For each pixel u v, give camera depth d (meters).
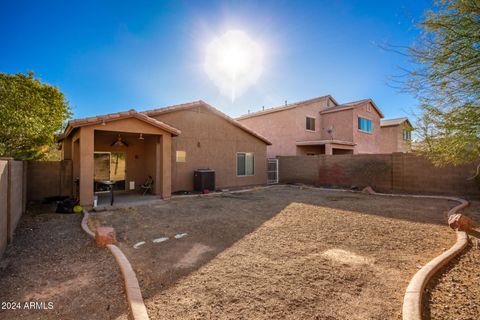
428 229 6.37
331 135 24.25
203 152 14.48
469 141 4.48
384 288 3.46
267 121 21.50
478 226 6.46
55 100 14.31
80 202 9.07
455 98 4.18
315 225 6.90
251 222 7.27
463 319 2.73
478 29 3.51
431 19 3.89
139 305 3.03
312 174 17.47
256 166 17.52
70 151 13.49
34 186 11.62
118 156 12.82
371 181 14.57
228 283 3.65
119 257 4.51
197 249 5.11
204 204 10.30
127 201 10.55
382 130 30.83
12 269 4.16
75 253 4.89
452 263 4.24
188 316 2.87
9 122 7.42
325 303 3.11
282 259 4.54
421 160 12.64
